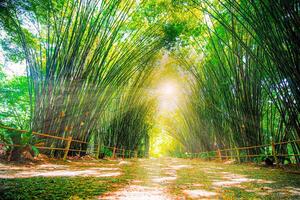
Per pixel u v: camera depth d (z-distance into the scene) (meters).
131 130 13.41
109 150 10.36
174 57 9.72
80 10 5.74
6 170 3.35
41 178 2.79
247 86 6.84
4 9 4.14
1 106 8.91
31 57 5.58
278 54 4.35
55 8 5.10
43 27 6.27
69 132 6.17
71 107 6.07
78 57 6.04
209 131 11.23
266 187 2.70
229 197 2.13
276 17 4.07
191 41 8.94
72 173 3.51
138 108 13.22
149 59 8.88
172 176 3.76
